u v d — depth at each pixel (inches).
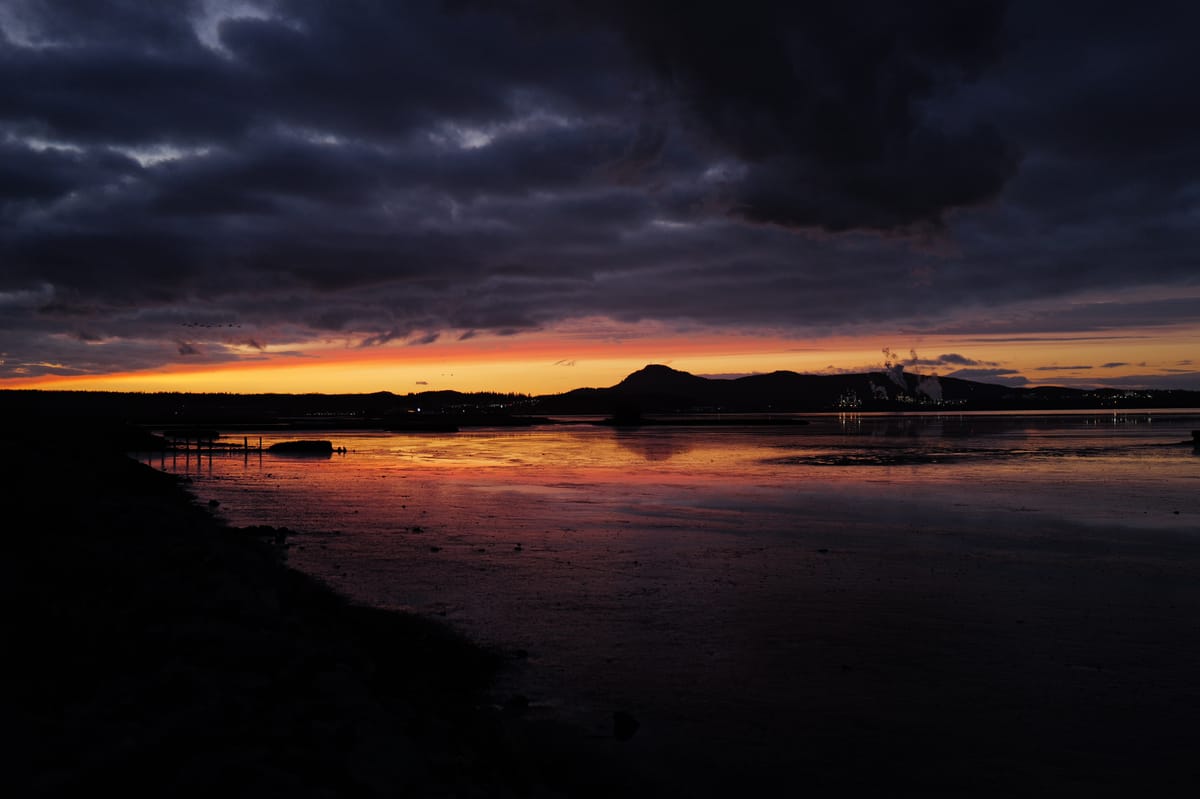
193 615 445.7
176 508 1023.6
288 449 3161.9
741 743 396.8
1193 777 362.0
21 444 1418.6
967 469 2068.2
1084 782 358.0
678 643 552.4
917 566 805.9
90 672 340.8
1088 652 529.3
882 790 352.2
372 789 279.1
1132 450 2893.7
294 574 756.0
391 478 1931.6
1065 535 993.5
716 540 970.7
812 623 599.2
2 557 493.4
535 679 482.6
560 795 340.8
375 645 524.7
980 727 414.0
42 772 251.4
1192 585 717.3
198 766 268.7
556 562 835.4
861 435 4621.1
